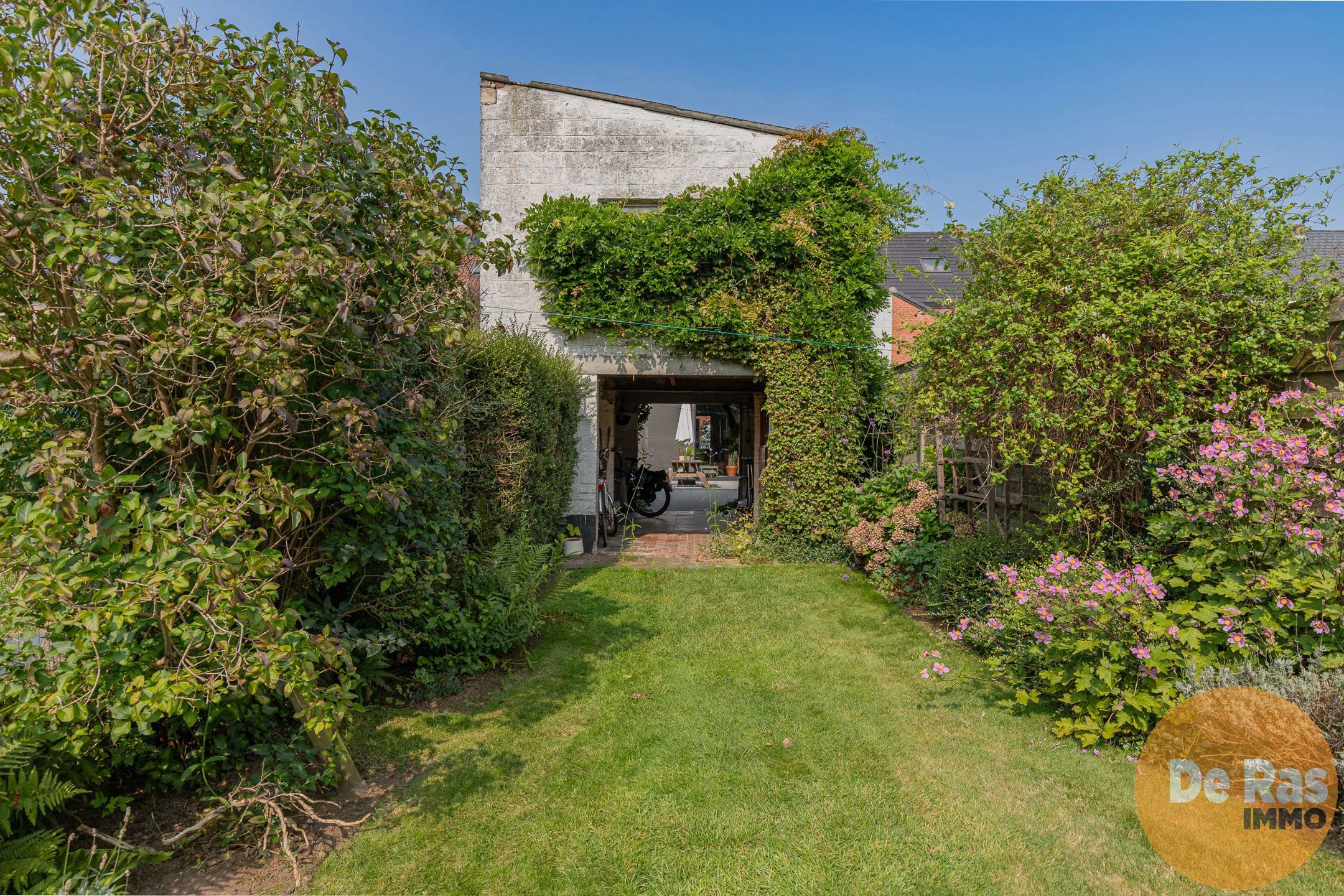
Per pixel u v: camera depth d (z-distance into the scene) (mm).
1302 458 3053
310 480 2961
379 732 3438
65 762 2377
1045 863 2352
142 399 2484
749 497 12047
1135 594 3248
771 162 8133
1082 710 3336
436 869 2354
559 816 2689
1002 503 5797
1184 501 3527
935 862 2363
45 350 1989
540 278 8328
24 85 2178
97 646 2158
